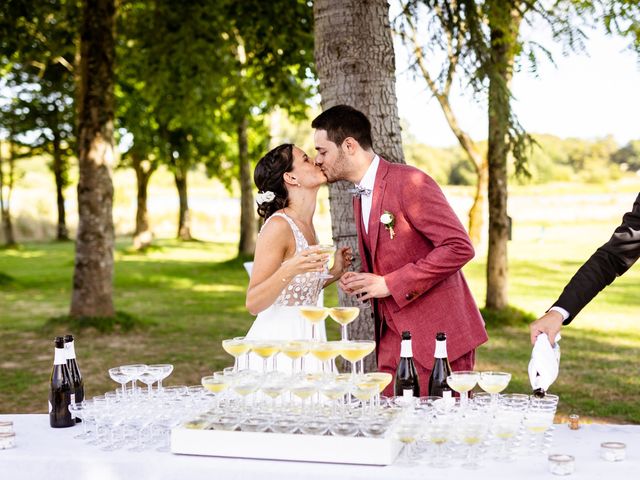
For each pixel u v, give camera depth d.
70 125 24.78
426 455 2.48
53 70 17.25
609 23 6.34
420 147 53.50
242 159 21.66
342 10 4.45
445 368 2.94
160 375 2.88
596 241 29.66
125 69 13.58
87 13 10.20
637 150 58.75
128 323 10.73
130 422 2.64
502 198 11.10
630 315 12.23
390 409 2.58
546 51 6.70
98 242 10.68
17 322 11.88
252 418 2.54
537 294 14.91
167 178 63.44
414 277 3.23
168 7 11.40
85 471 2.50
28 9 11.05
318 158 3.50
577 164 59.25
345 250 3.83
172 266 22.11
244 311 13.10
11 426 2.77
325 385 2.51
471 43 6.97
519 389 7.01
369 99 4.46
